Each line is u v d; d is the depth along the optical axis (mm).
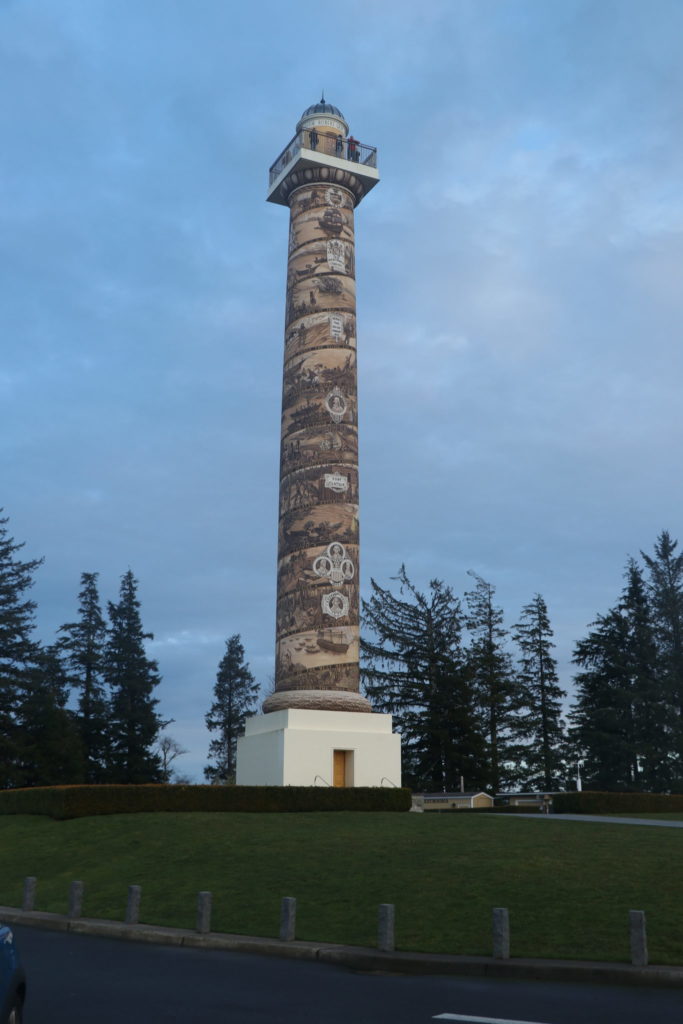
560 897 18609
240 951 16703
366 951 15758
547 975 14219
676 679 74688
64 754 63000
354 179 47969
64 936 18828
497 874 20844
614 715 73562
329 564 41781
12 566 67625
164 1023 10539
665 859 21906
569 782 77000
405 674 71188
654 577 80125
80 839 30031
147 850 27156
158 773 72625
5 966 7680
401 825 29922
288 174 47656
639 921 14391
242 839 27516
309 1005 11727
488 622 78375
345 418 44031
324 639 41031
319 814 33438
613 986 13531
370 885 20734
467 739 67438
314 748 39344
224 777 89125
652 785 71812
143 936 18266
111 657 73875
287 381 45031
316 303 45344
